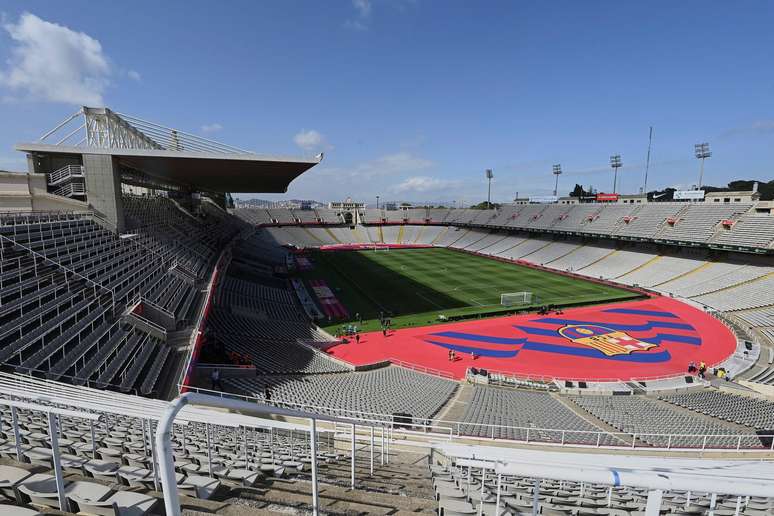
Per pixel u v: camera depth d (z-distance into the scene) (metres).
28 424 8.01
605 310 45.44
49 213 25.17
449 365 31.55
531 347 35.09
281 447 10.92
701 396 24.94
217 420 5.66
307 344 33.16
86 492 4.39
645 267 59.44
